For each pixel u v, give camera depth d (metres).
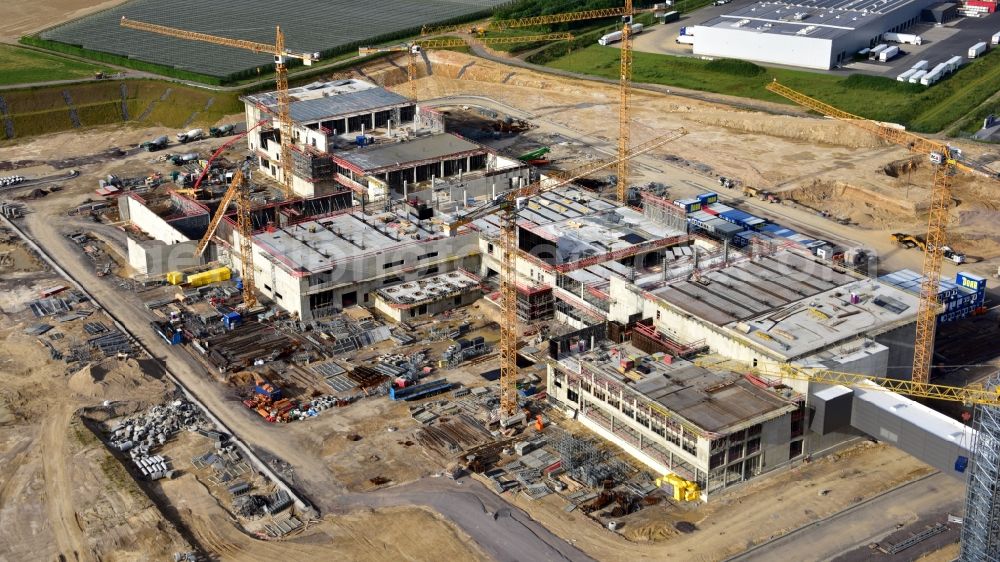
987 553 114.06
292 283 186.62
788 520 134.12
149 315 191.25
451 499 139.50
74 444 149.38
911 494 138.62
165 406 161.75
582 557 128.00
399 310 186.50
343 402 162.38
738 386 148.12
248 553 129.50
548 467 145.25
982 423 112.06
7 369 171.62
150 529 131.75
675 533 132.25
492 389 165.75
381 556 128.88
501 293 171.12
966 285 187.12
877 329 156.75
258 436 154.12
